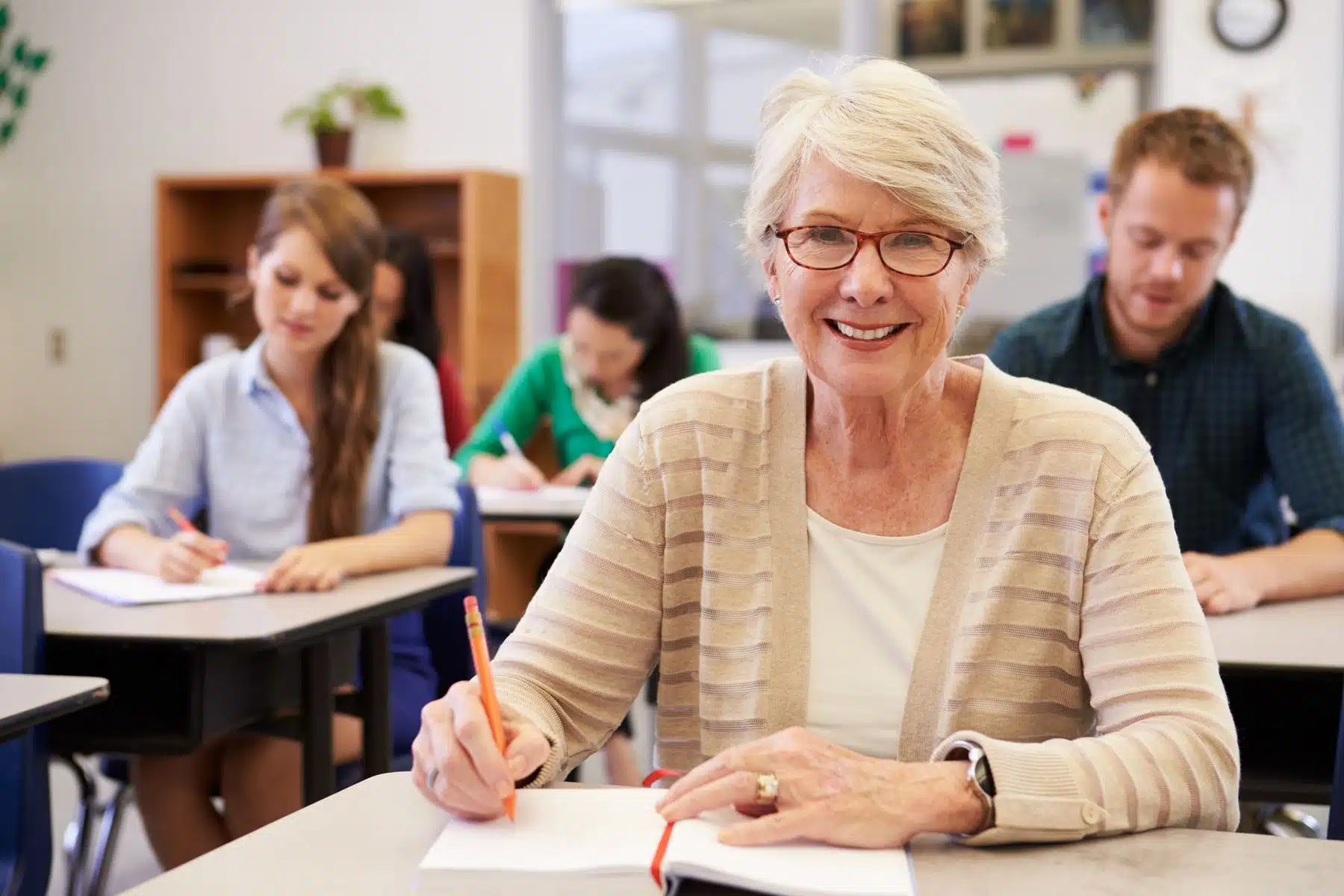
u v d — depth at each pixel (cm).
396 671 227
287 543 234
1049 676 116
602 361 331
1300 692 180
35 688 136
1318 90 442
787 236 114
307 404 235
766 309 514
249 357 235
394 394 241
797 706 118
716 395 127
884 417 118
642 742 349
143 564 216
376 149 539
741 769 97
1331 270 444
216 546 210
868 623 120
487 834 95
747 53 516
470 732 99
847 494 122
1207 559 190
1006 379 122
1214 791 101
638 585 125
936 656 117
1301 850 95
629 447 127
